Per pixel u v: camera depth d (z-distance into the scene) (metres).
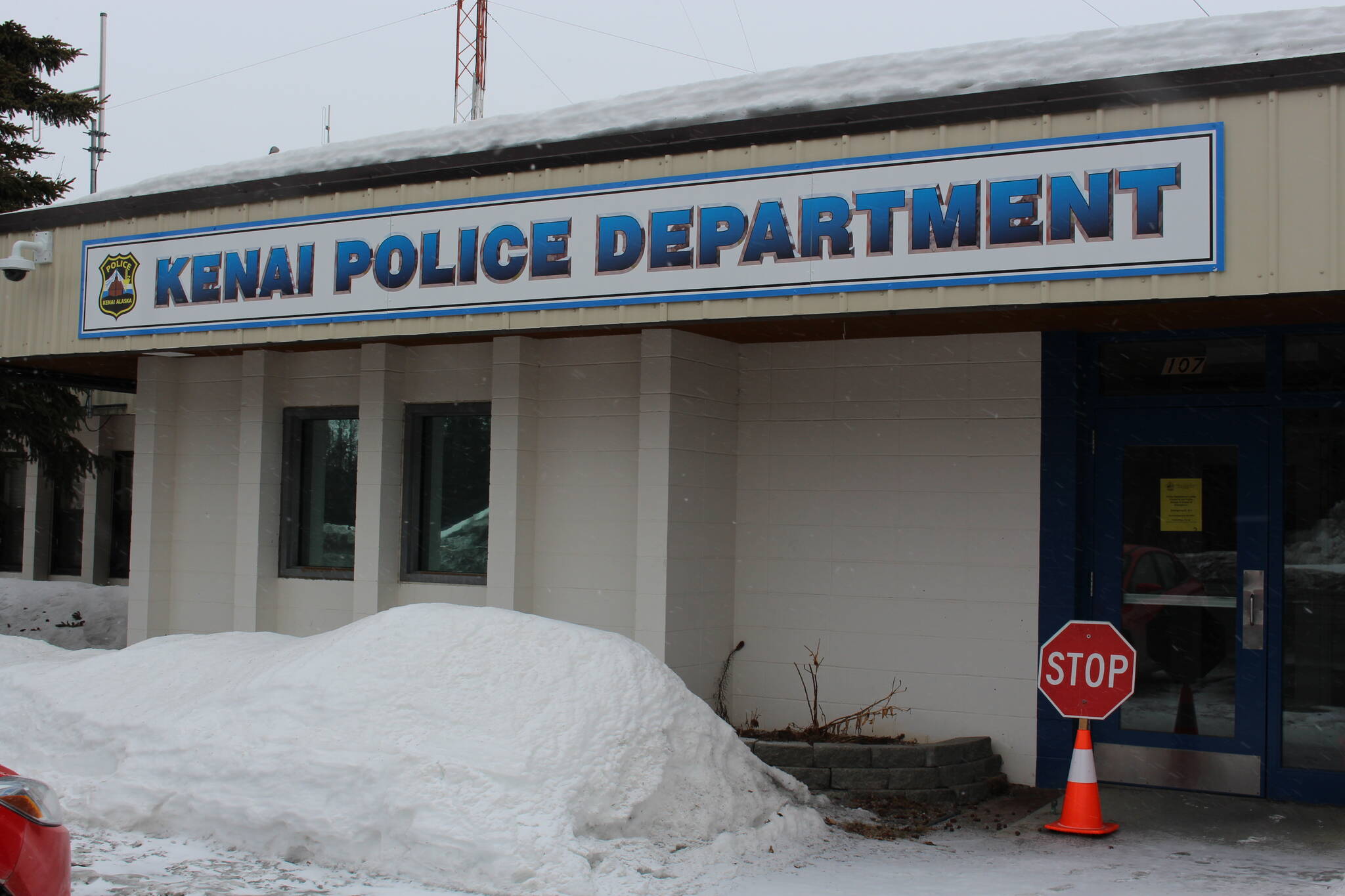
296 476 11.08
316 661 7.18
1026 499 8.61
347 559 10.91
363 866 6.16
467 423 10.37
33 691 8.01
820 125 7.41
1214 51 6.75
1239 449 8.18
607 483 9.44
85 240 10.20
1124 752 8.33
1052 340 8.59
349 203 8.97
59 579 23.91
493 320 8.38
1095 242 6.74
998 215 6.96
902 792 7.98
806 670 9.21
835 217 7.36
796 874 6.29
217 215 9.55
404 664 7.05
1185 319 7.87
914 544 8.93
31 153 18.30
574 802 6.27
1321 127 6.33
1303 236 6.34
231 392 11.29
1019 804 8.04
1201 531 8.27
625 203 7.98
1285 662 8.00
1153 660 8.34
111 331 10.00
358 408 10.73
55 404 16.41
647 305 7.87
